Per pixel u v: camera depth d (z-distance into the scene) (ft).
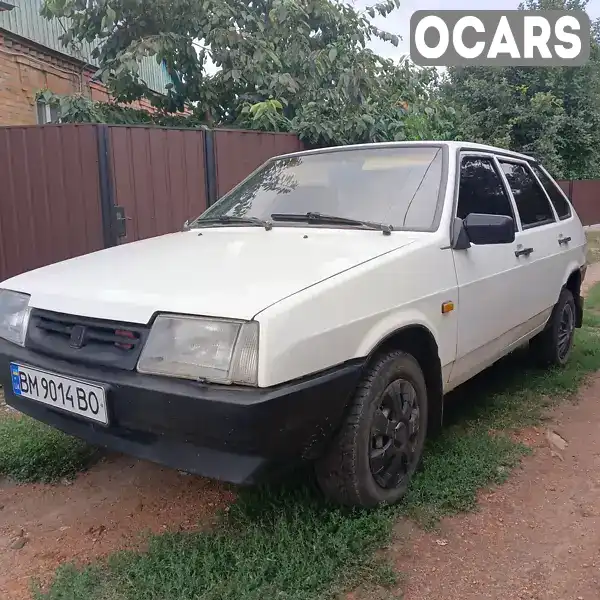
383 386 8.27
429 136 28.73
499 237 9.63
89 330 7.77
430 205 10.02
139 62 24.57
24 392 8.41
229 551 7.55
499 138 64.39
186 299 7.18
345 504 8.25
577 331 19.33
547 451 10.84
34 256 19.74
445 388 10.02
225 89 27.63
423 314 8.93
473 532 8.28
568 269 14.93
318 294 7.30
